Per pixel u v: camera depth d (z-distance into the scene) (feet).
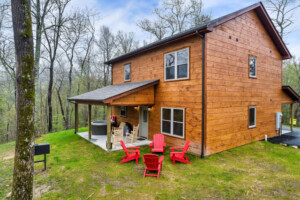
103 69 77.56
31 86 10.82
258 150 25.99
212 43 23.54
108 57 76.43
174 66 27.40
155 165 17.24
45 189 15.06
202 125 22.97
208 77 22.90
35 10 36.76
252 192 14.46
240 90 27.99
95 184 15.87
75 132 39.73
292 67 68.39
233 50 26.76
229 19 24.84
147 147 28.17
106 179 16.81
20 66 10.46
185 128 25.61
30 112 10.77
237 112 27.50
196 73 23.95
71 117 79.46
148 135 32.89
